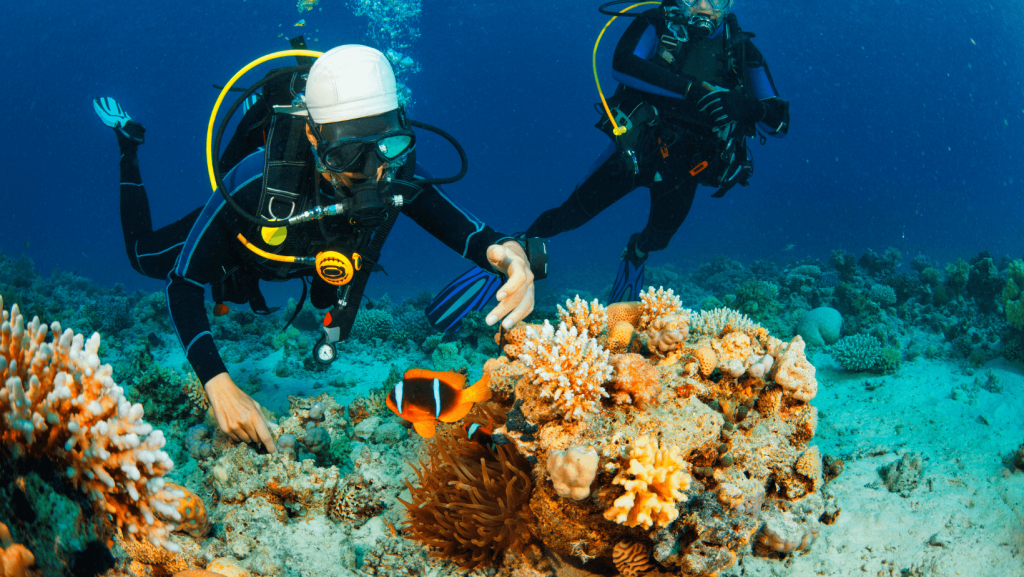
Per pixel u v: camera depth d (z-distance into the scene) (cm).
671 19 541
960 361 598
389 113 265
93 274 3012
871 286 858
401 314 925
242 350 727
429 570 269
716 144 525
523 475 254
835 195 6575
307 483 291
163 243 382
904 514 320
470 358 661
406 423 400
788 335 716
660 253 2912
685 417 238
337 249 293
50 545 161
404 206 326
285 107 273
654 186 566
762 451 265
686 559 223
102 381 173
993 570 279
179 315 277
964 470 367
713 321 326
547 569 255
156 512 185
